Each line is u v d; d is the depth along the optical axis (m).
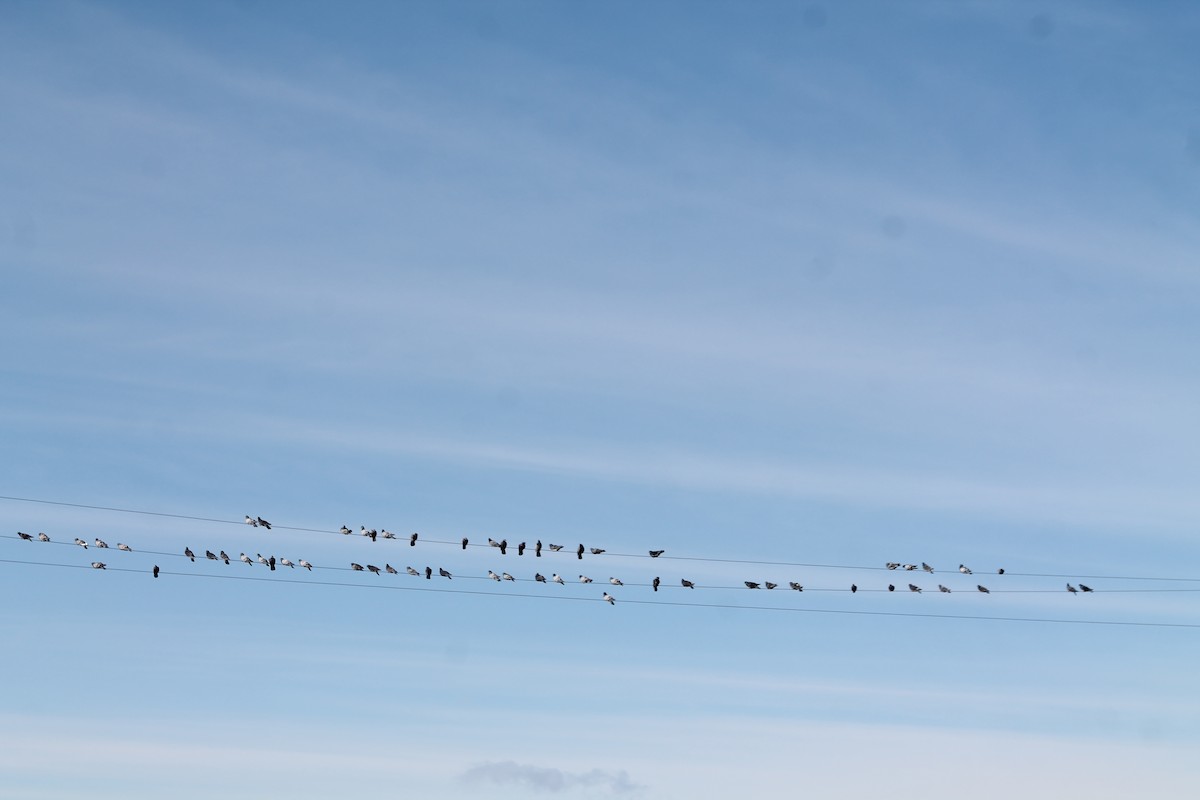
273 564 111.19
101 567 110.38
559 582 116.25
